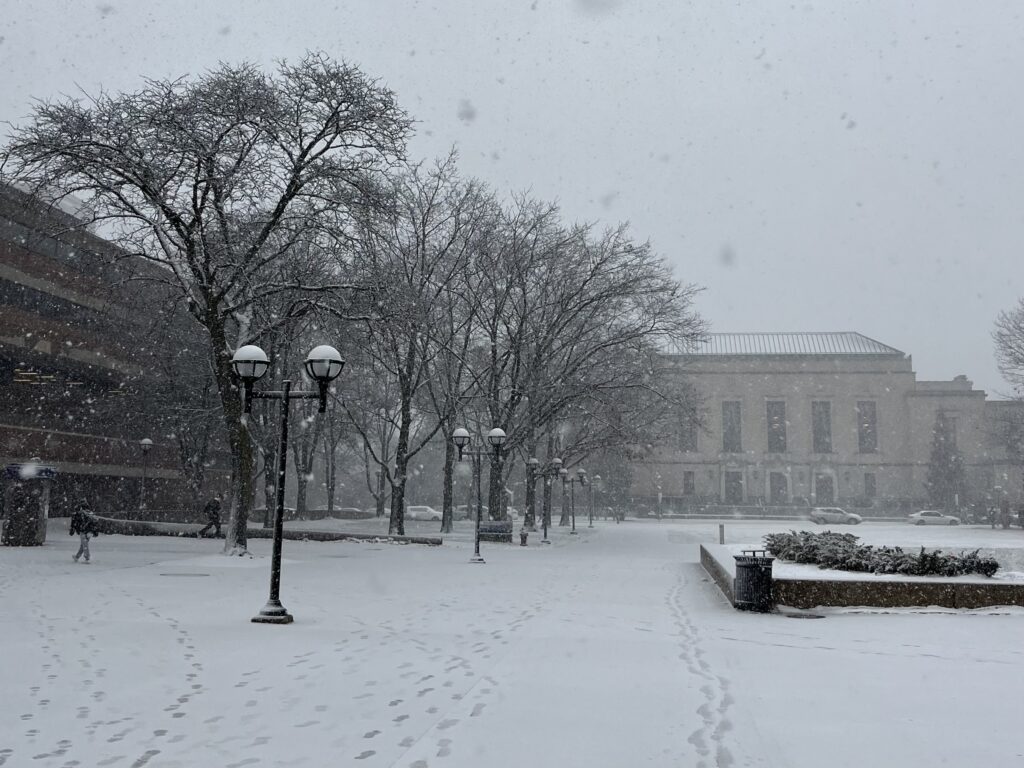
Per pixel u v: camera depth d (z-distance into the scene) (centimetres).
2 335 3791
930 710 685
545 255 3819
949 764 542
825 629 1186
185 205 2545
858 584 1433
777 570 1625
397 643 1001
